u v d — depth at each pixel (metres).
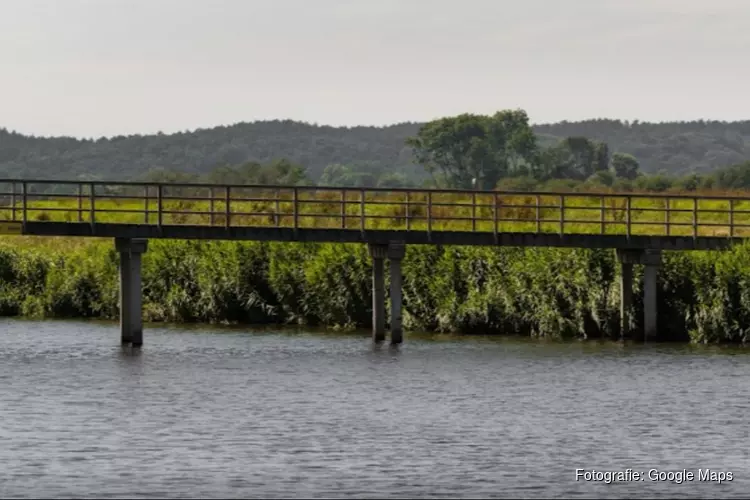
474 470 83.06
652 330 140.88
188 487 78.81
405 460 85.50
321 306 159.00
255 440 91.12
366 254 156.75
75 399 107.12
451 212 179.12
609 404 104.81
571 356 131.12
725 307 139.75
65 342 145.75
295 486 79.12
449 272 151.88
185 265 166.88
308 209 185.38
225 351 136.75
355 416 100.00
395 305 141.75
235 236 137.12
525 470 83.25
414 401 106.44
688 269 143.50
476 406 104.25
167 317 168.00
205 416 99.81
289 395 109.31
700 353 132.50
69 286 177.50
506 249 150.75
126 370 123.31
